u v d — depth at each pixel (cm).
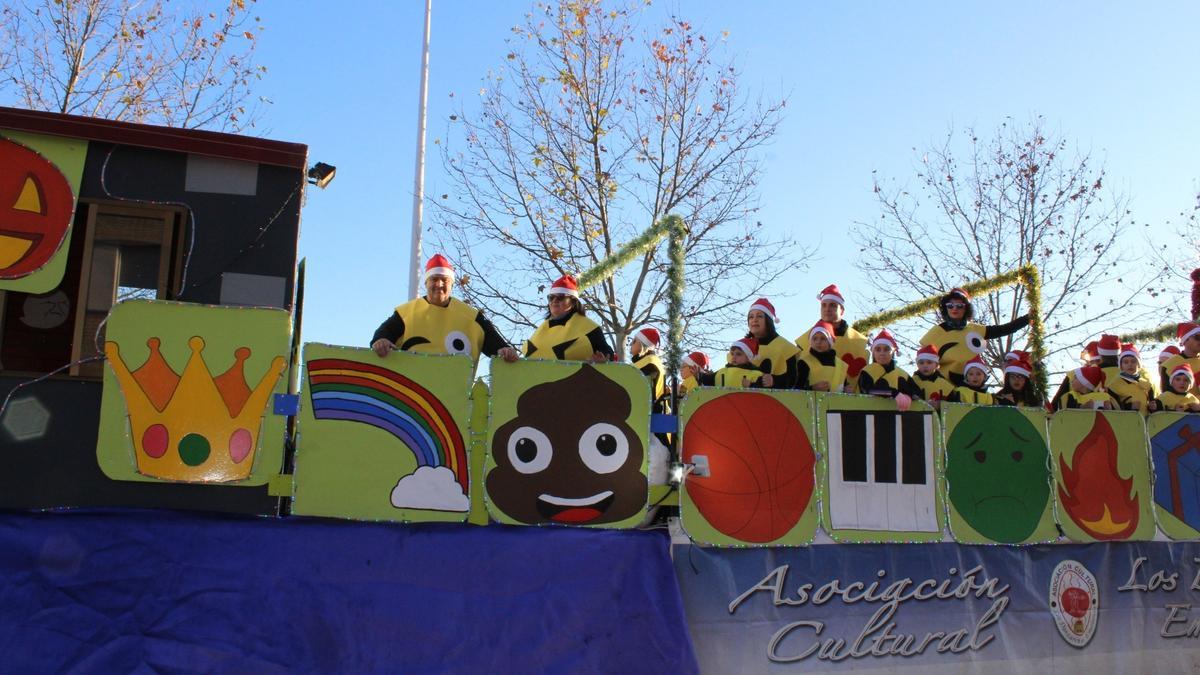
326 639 614
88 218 658
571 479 676
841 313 938
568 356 741
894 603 752
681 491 706
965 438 795
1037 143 2025
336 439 644
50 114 656
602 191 1828
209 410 633
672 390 779
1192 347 1053
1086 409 848
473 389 673
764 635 710
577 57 1867
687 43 1892
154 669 590
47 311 689
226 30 1783
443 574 642
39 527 599
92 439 623
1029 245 1983
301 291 793
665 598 670
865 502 754
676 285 820
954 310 1001
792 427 742
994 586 788
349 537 636
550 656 641
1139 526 846
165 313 637
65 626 588
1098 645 816
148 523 613
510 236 1820
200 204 679
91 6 1678
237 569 614
